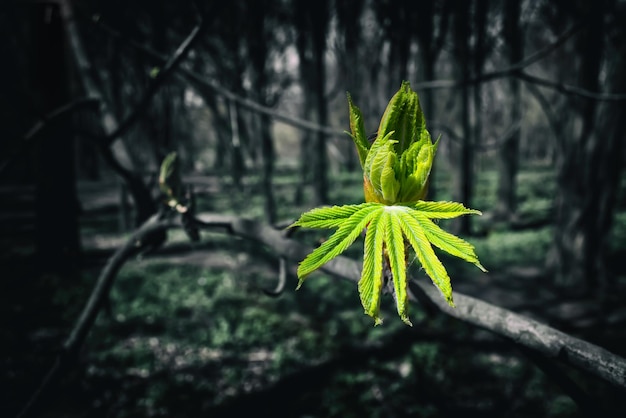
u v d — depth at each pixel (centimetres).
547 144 4403
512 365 712
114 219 1869
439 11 1291
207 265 1195
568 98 1016
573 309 917
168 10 834
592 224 1023
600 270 1031
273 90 1565
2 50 939
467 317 87
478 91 1677
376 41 1750
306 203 2088
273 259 1265
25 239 1424
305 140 2345
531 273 1151
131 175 200
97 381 653
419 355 717
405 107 64
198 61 970
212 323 849
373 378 663
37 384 623
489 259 1258
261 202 2069
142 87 884
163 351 751
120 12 718
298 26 1546
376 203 60
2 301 855
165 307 898
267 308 916
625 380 71
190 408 605
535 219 1788
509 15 1396
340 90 1828
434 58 1339
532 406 599
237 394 641
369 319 860
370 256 54
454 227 1514
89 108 193
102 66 968
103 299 166
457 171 1512
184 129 2291
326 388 648
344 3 1524
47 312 847
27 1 319
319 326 843
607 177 1015
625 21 902
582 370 77
